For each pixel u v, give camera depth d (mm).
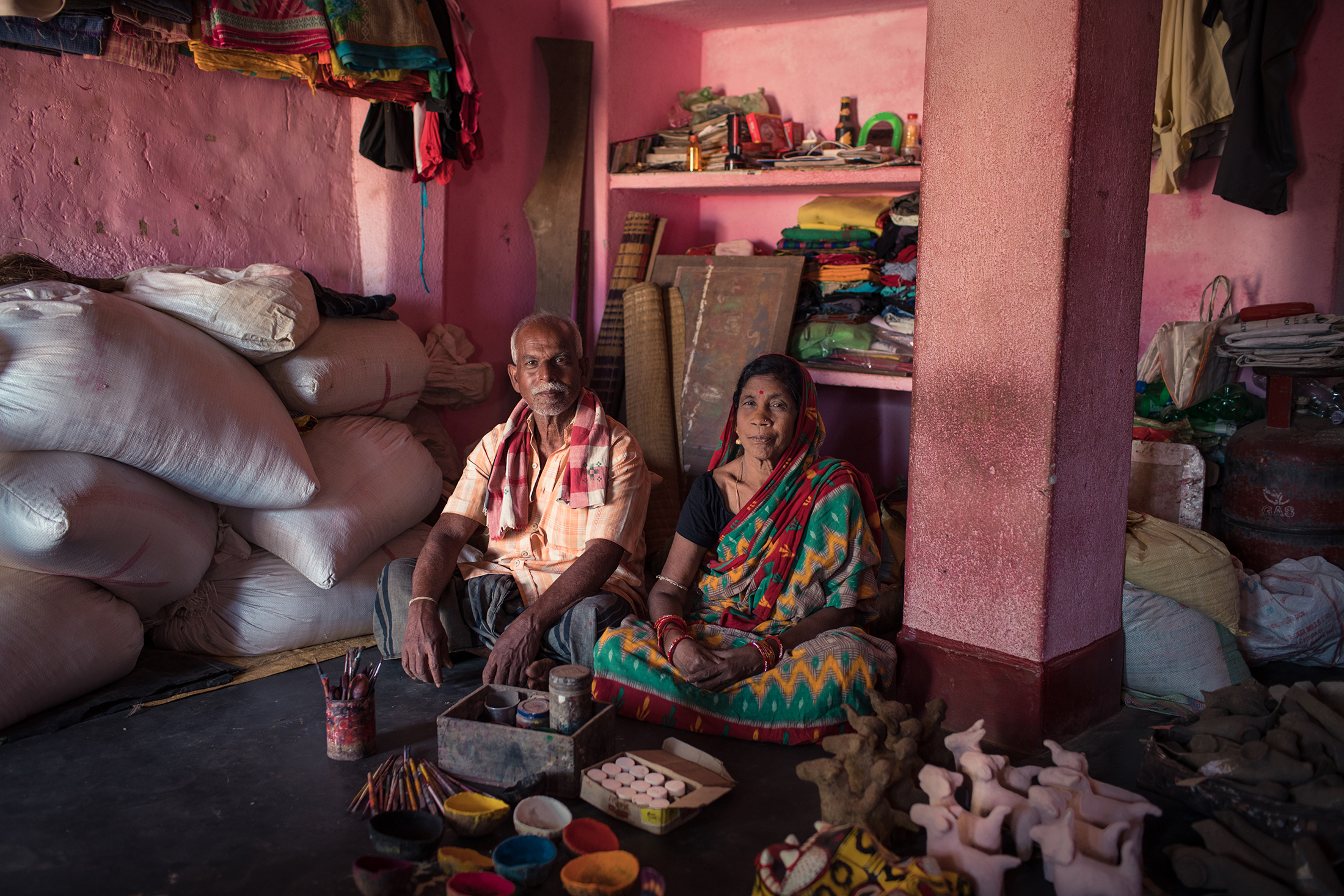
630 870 1857
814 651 2664
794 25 5105
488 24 4637
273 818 2205
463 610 3121
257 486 3139
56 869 1982
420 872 1975
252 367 3432
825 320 4539
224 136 3885
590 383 4934
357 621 3432
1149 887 1951
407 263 4402
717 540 3000
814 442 2951
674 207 5352
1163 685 3023
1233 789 2129
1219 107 3904
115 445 2871
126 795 2299
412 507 3684
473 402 4617
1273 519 3719
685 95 5293
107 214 3572
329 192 4266
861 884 1767
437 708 2848
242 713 2789
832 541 2836
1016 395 2602
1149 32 2689
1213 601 3096
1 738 2547
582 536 3092
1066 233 2473
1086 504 2725
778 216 5297
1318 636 3250
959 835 1944
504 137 4805
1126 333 2783
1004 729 2688
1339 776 2092
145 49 3381
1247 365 3832
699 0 4711
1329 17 3893
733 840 2148
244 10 3178
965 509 2734
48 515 2645
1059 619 2682
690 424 4602
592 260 5059
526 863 1927
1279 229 4105
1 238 3316
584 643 2842
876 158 4473
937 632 2840
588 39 4918
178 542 3047
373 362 3809
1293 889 1879
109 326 2910
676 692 2691
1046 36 2459
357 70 3498
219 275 3562
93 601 2877
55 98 3396
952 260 2695
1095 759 2607
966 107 2623
